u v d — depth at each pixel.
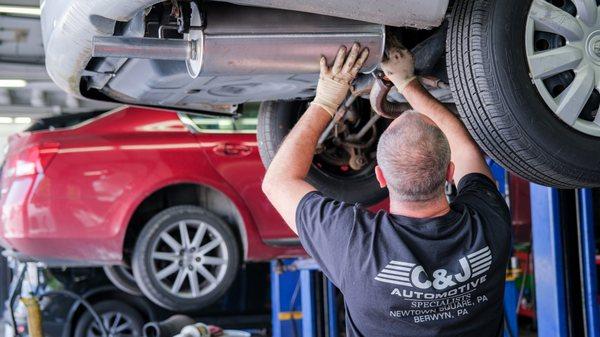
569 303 3.71
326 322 5.73
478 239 1.94
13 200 5.16
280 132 3.64
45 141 5.20
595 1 2.32
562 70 2.30
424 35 2.70
